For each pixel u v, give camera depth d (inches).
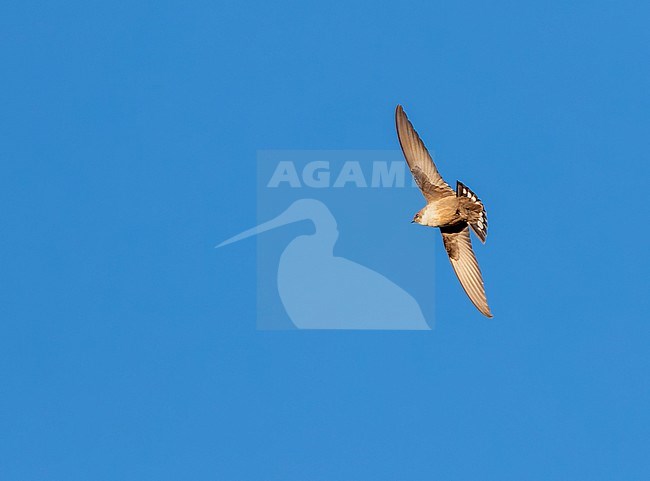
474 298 983.0
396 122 988.6
